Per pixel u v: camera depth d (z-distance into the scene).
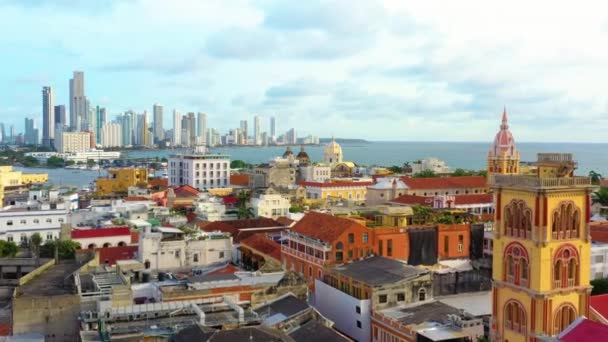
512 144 178.38
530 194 70.25
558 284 70.56
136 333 74.75
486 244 136.50
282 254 135.38
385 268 105.31
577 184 71.12
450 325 86.62
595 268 127.81
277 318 86.25
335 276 107.38
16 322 84.94
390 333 91.00
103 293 90.06
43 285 102.19
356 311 98.69
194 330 71.31
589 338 58.19
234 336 68.62
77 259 127.31
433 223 139.62
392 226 134.00
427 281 100.50
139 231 144.25
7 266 129.75
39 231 166.88
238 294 96.94
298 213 187.50
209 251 133.62
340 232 119.88
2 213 163.62
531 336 70.12
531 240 70.12
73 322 86.44
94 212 185.25
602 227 145.00
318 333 81.44
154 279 116.38
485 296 111.50
